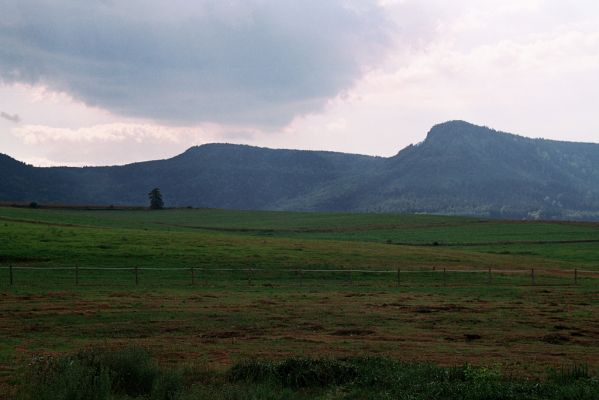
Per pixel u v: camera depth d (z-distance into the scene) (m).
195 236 75.56
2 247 53.25
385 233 119.81
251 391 14.51
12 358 18.89
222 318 29.30
